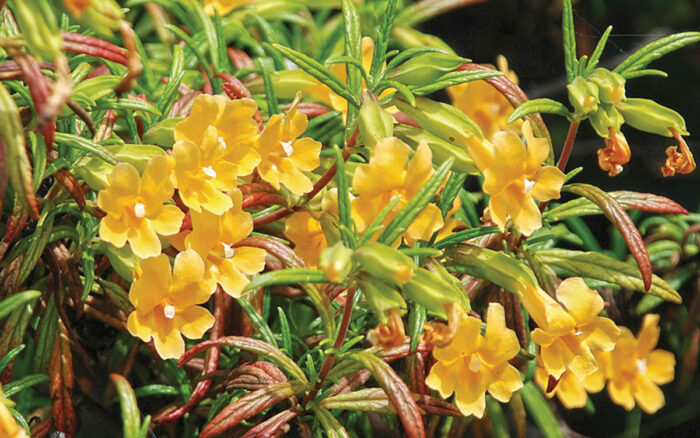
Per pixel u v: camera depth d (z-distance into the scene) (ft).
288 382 2.09
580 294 2.06
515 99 2.17
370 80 2.08
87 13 1.86
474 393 2.03
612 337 2.08
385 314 1.95
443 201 2.14
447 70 2.05
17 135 1.90
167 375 2.32
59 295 2.11
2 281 2.09
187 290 2.02
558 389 2.31
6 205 2.15
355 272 1.97
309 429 2.12
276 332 2.38
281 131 2.09
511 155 2.02
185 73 2.41
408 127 2.07
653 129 2.09
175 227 2.01
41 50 1.86
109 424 2.27
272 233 2.22
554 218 2.21
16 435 1.91
